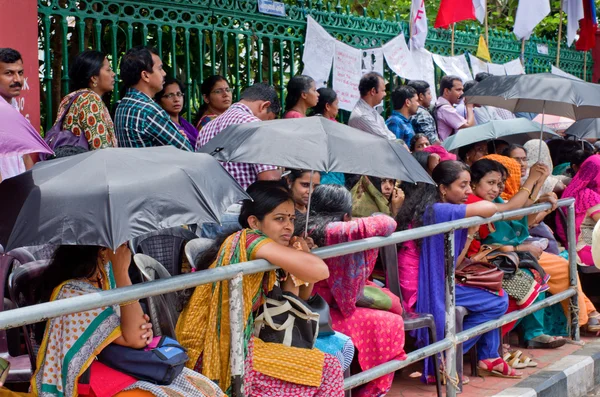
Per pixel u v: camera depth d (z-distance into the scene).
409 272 5.62
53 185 3.07
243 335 3.69
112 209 2.94
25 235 2.97
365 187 6.05
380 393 4.93
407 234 4.71
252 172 5.71
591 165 7.66
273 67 8.41
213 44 7.54
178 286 3.30
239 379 3.64
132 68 5.74
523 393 5.59
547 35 14.25
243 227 4.14
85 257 3.36
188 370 3.53
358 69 9.02
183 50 7.66
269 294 4.14
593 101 5.94
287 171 6.01
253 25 7.96
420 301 5.52
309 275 3.81
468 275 5.79
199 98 7.58
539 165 6.11
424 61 10.07
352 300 4.78
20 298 3.78
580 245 7.68
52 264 3.40
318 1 8.78
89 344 3.21
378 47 9.42
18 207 3.07
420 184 5.61
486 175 6.07
